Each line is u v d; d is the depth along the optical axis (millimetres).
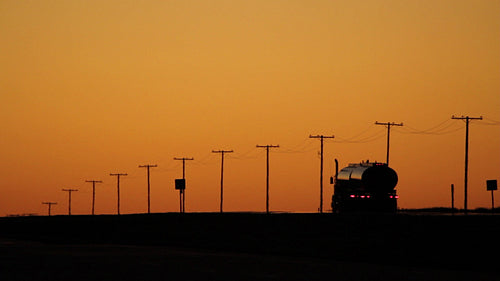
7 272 129000
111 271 130250
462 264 143375
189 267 138125
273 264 145250
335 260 156750
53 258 160625
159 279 117062
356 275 123875
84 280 115875
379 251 175625
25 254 174250
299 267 138875
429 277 121000
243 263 147625
